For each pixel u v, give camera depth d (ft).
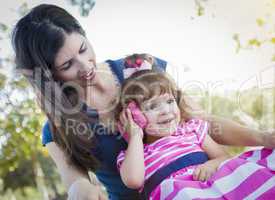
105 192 5.63
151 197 4.02
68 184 4.50
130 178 4.13
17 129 9.00
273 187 3.67
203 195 3.77
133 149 4.25
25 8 6.92
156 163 4.30
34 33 4.53
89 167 4.77
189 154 4.35
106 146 4.78
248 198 3.68
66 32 4.54
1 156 9.68
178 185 3.86
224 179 3.85
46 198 10.93
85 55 4.68
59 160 4.78
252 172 3.80
